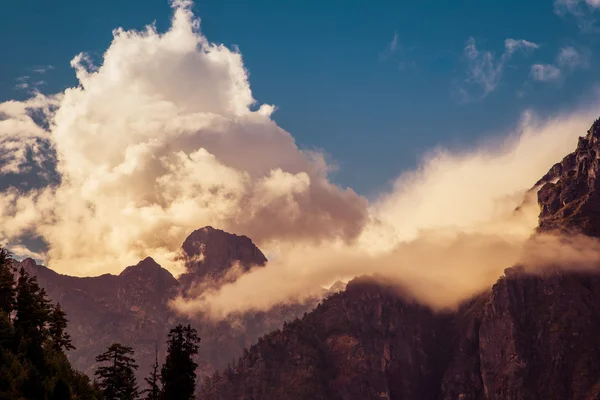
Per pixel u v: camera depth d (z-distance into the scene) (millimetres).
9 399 192875
